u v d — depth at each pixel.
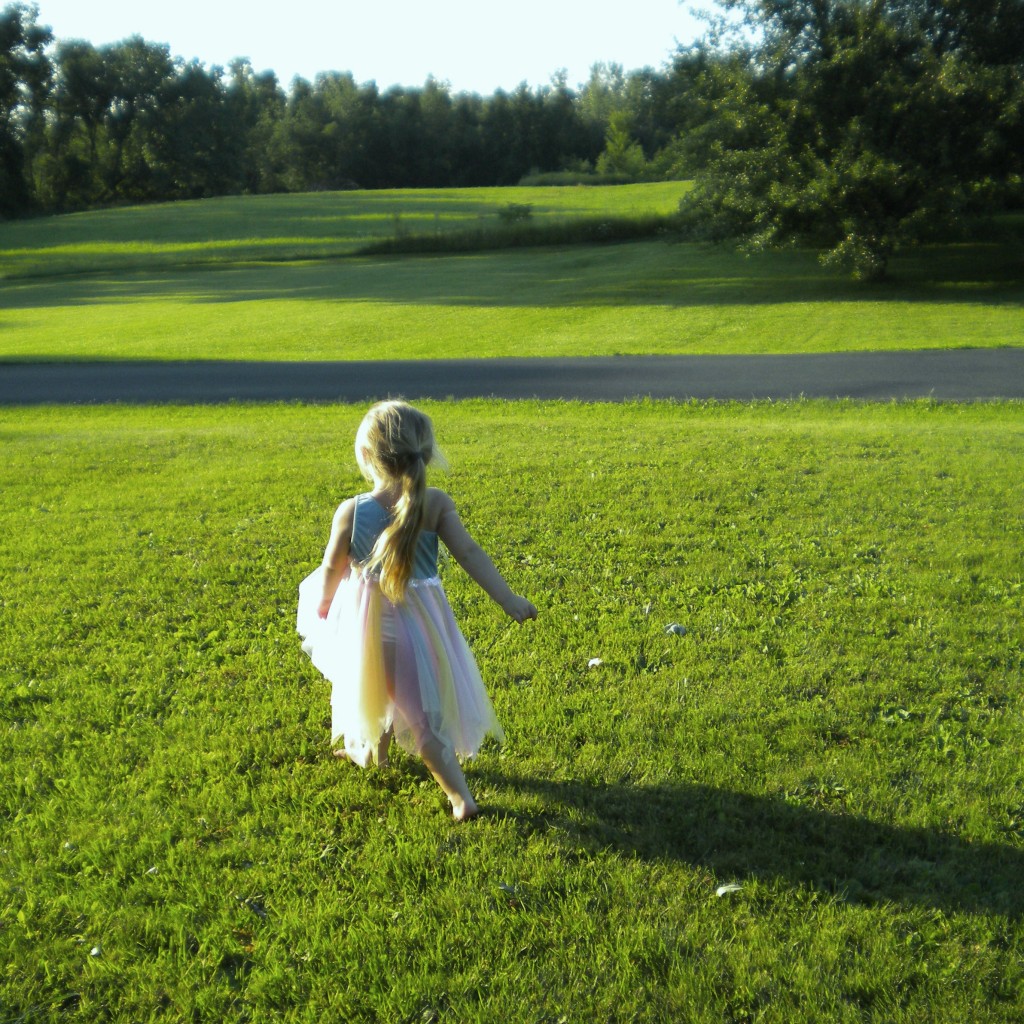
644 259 45.22
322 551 6.89
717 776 3.81
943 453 9.95
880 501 8.01
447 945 2.89
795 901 3.08
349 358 22.20
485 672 4.80
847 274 37.94
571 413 14.54
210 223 70.62
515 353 22.55
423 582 3.50
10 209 89.31
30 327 30.47
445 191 91.31
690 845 3.39
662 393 16.25
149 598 5.96
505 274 42.31
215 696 4.59
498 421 13.20
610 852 3.35
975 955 2.84
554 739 4.13
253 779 3.87
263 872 3.25
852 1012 2.61
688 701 4.46
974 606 5.61
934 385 16.27
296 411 15.34
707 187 36.91
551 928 2.96
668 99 40.19
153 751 4.06
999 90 32.22
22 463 10.45
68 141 103.12
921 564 6.41
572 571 6.34
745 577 6.18
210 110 105.06
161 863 3.30
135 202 105.69
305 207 79.06
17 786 3.78
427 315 30.39
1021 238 42.59
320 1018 2.63
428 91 121.81
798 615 5.52
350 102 120.12
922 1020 2.59
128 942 2.92
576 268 43.41
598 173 106.75
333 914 3.03
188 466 10.16
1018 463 9.41
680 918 3.00
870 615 5.51
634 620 5.46
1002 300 30.92
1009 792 3.69
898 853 3.35
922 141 33.34
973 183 33.34
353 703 3.49
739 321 27.61
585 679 4.71
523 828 3.52
